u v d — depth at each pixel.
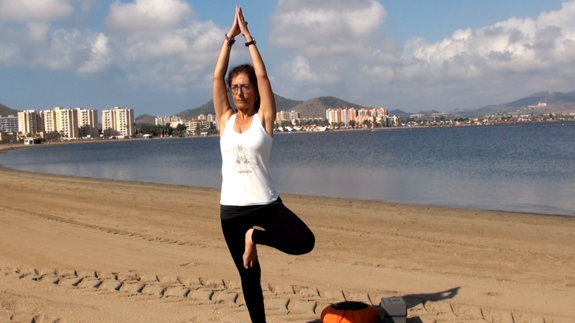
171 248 8.82
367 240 9.86
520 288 6.64
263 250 8.73
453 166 31.92
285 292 6.35
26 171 35.38
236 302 5.95
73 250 8.58
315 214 13.19
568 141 62.06
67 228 10.66
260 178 4.19
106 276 7.04
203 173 31.98
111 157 59.38
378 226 11.46
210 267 7.54
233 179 4.23
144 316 5.49
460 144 64.12
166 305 5.85
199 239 9.67
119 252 8.48
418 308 5.79
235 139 4.20
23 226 10.84
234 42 4.50
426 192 19.61
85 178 27.00
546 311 5.74
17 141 176.25
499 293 6.41
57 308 5.72
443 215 13.15
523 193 19.03
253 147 4.15
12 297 6.05
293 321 5.35
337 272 7.35
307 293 6.33
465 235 10.48
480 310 5.72
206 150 74.44
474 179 24.23
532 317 5.54
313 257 8.33
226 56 4.50
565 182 22.41
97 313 5.57
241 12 4.42
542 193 18.95
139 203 15.16
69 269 7.38
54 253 8.35
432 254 8.72
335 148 62.78
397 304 4.96
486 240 9.98
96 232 10.25
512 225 11.70
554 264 8.10
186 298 6.10
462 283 6.85
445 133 125.25
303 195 18.41
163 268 7.47
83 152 81.31
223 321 5.34
